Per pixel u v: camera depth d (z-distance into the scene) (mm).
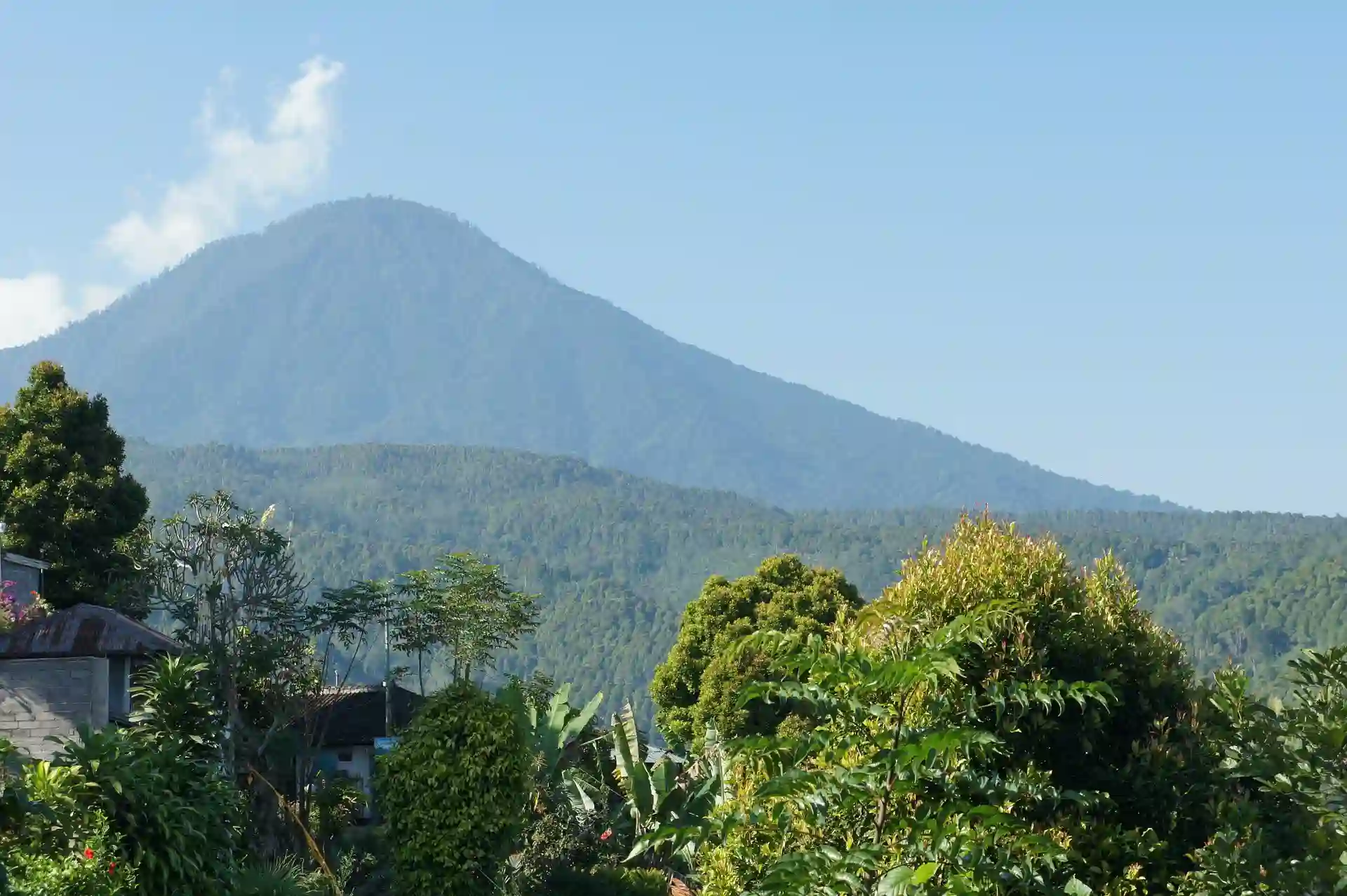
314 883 24844
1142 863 13297
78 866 15375
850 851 9992
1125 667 14375
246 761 33625
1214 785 13430
